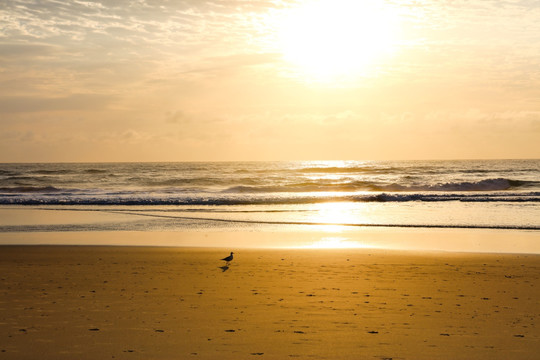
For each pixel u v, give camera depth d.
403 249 16.22
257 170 91.00
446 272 12.11
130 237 19.53
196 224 23.81
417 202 35.00
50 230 21.70
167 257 14.42
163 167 119.50
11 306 8.45
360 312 8.19
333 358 5.93
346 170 88.50
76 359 5.82
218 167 117.25
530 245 17.22
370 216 26.66
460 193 41.31
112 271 12.16
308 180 63.94
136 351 6.11
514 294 9.71
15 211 30.16
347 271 12.19
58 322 7.41
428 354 6.11
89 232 21.11
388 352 6.17
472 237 19.23
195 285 10.41
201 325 7.31
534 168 98.75
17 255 14.77
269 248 16.42
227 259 13.07
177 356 5.94
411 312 8.21
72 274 11.74
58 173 84.81
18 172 86.00
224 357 5.92
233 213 28.62
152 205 34.22
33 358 5.84
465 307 8.60
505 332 7.08
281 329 7.14
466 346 6.43
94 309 8.25
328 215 27.36
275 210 30.27
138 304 8.63
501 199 35.25
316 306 8.57
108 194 43.41
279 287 10.23
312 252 15.33
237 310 8.24
